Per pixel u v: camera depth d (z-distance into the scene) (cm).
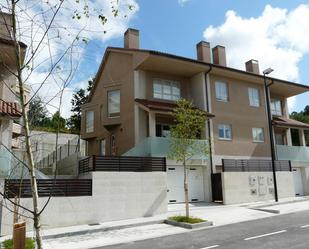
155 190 1653
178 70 2241
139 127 2066
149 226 1391
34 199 463
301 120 4588
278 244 940
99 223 1451
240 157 2339
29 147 473
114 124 2275
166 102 2183
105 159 1573
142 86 2148
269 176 2177
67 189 1446
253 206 1822
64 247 1058
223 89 2388
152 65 2128
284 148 2538
